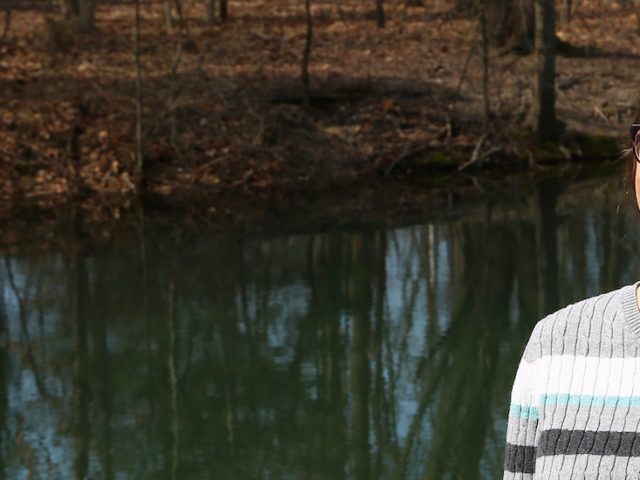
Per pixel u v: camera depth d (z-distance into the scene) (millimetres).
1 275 11539
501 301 10711
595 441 1546
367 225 13523
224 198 14727
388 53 21500
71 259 12133
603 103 18469
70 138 15484
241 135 16125
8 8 19797
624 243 12414
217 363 9383
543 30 17219
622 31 24922
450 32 23719
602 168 16594
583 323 1604
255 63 19938
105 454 7707
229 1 29656
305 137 16406
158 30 23219
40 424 8219
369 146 16438
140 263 12008
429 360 9398
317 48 21953
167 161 15391
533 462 1634
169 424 8297
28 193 14531
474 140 16859
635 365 1550
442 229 13266
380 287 11203
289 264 11945
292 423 8320
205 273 11625
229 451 7824
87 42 20938
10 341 9797
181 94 16938
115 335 9945
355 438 7984
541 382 1602
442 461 7590
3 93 16688
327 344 9781
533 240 12680
